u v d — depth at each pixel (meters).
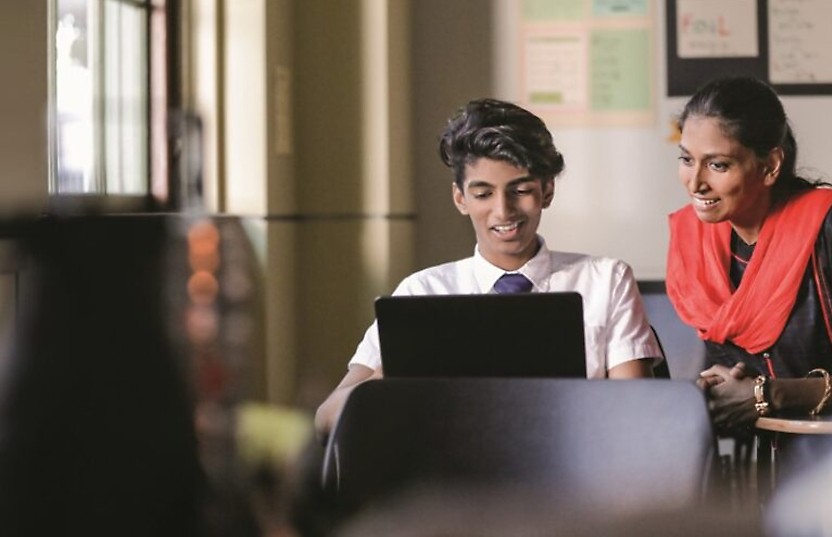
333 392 2.37
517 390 1.89
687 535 1.73
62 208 0.96
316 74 5.13
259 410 1.06
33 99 3.03
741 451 2.96
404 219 5.16
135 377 0.93
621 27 5.21
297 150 5.15
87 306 0.91
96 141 4.13
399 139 5.15
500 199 2.56
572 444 1.86
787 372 2.92
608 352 2.63
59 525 0.93
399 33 5.14
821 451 2.44
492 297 2.11
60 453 0.93
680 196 5.22
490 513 1.84
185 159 4.58
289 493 1.06
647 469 1.80
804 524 1.72
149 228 0.92
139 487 0.94
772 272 2.92
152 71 4.58
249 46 4.73
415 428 1.89
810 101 5.18
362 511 1.85
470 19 5.26
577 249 5.26
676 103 5.21
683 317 3.11
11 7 2.94
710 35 5.19
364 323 5.13
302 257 5.13
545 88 5.25
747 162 2.91
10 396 0.92
